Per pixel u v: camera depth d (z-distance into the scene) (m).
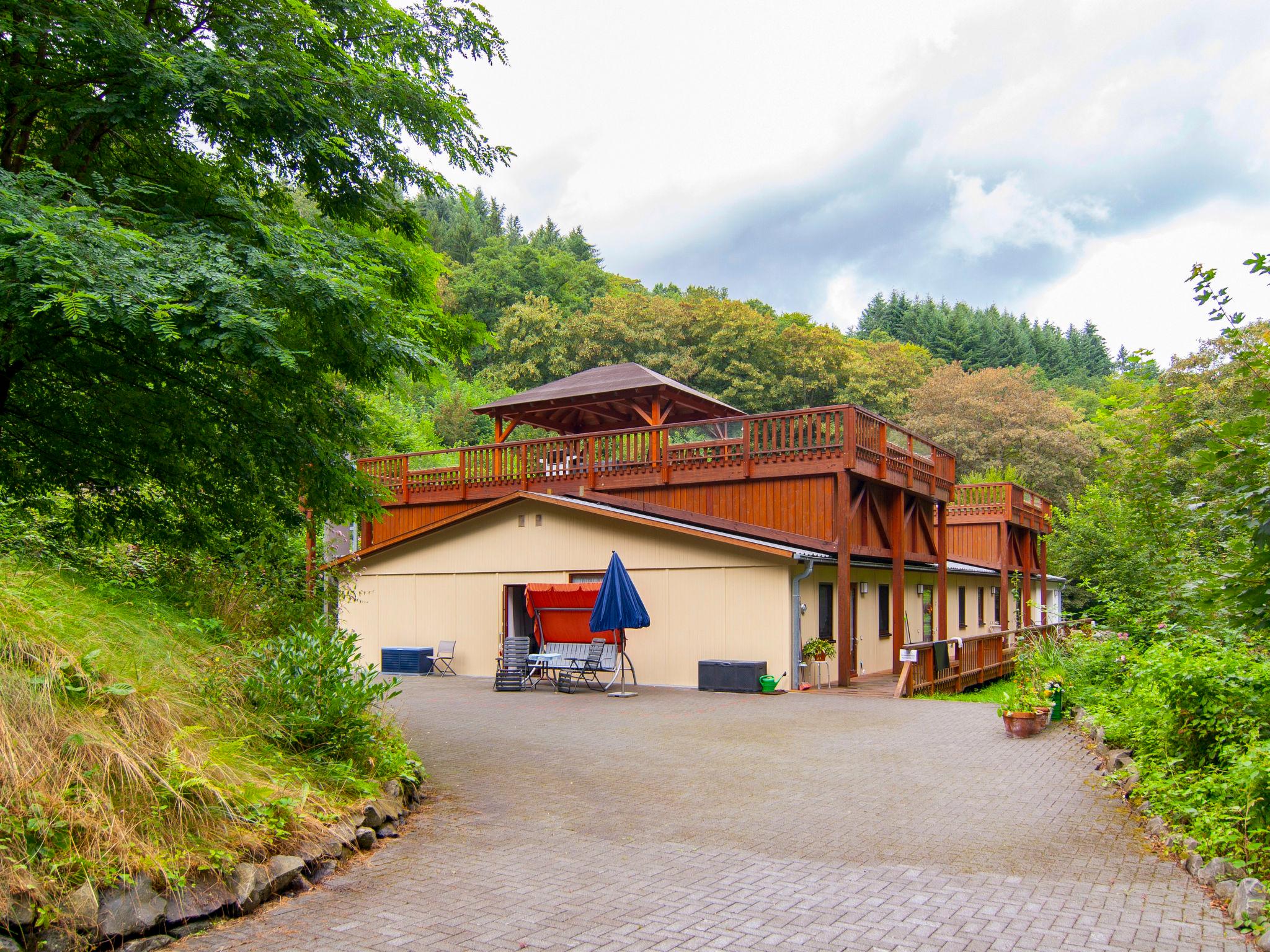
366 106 9.09
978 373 54.16
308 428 9.35
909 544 20.98
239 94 7.84
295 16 9.00
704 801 7.49
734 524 17.81
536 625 17.95
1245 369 5.60
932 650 16.14
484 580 20.36
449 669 20.41
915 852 5.97
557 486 20.30
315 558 14.19
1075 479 46.91
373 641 21.81
